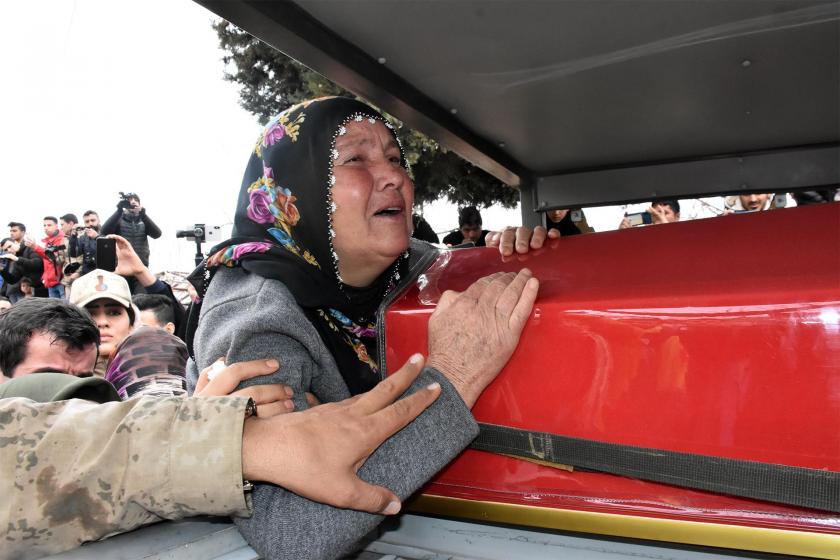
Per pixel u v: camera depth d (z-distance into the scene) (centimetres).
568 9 117
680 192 214
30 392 135
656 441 89
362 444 86
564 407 95
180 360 217
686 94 161
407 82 148
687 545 92
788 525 84
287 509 90
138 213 584
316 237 125
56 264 737
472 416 97
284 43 116
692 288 90
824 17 123
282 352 105
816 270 87
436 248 156
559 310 96
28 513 75
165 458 77
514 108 166
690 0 116
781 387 82
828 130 191
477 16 118
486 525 102
